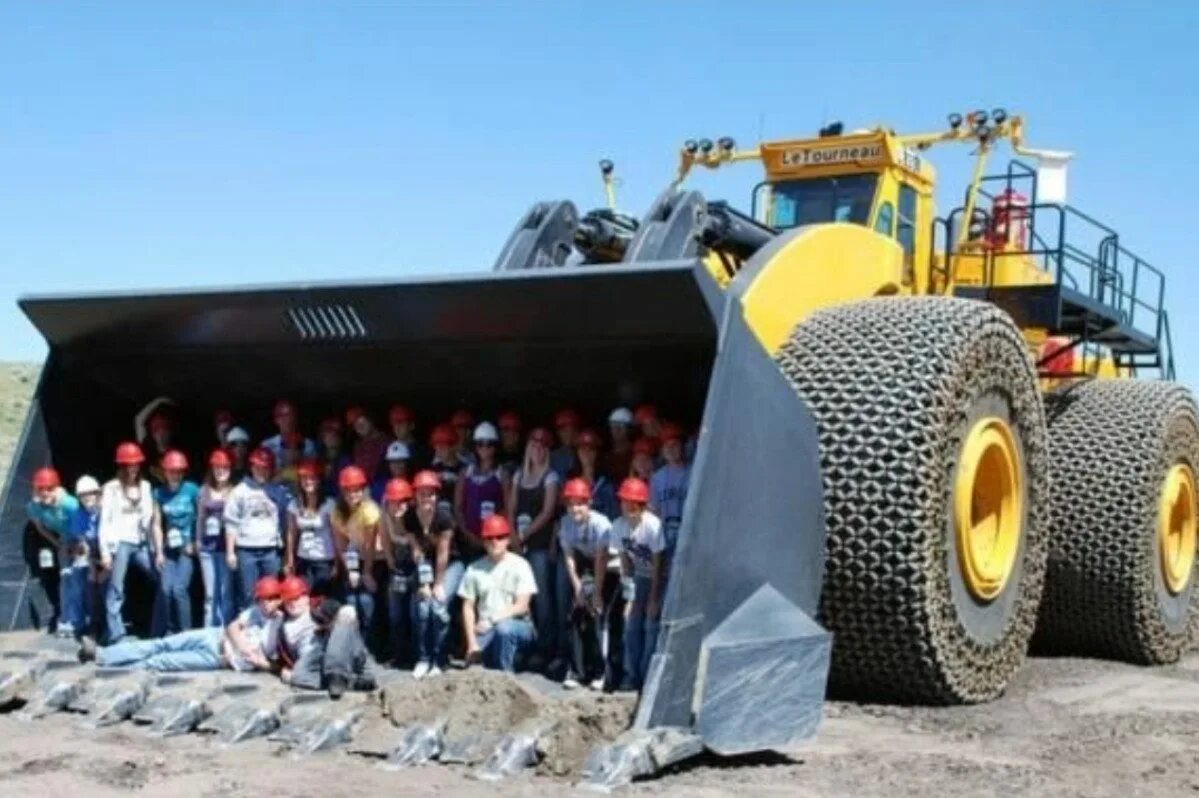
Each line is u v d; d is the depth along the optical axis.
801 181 9.47
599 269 6.19
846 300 7.36
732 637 5.60
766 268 6.71
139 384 8.55
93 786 4.87
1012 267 9.38
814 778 5.25
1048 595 8.97
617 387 7.06
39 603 8.22
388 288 6.85
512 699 5.54
